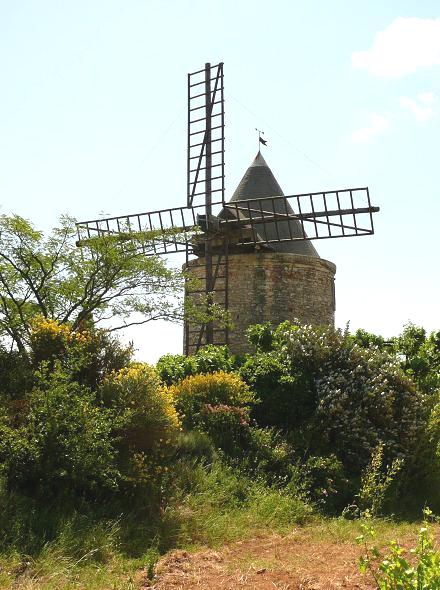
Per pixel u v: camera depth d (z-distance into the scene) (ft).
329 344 48.06
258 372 46.78
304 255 74.74
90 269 52.95
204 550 27.91
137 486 31.71
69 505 28.60
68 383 32.40
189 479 34.88
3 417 30.04
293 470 39.58
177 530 29.60
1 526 25.58
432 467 42.80
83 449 29.35
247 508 34.83
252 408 45.75
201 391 44.47
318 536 31.12
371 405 44.24
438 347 62.13
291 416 45.44
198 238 72.43
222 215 75.10
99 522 27.96
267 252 74.69
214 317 61.00
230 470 38.09
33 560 23.90
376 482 40.34
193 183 73.97
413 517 37.24
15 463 28.66
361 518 34.35
